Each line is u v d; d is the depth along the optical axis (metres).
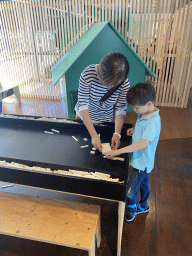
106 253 1.62
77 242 1.28
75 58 2.99
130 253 1.62
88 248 1.25
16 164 1.43
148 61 4.41
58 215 1.47
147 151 1.46
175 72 4.36
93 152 1.51
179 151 2.97
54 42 4.50
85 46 3.15
